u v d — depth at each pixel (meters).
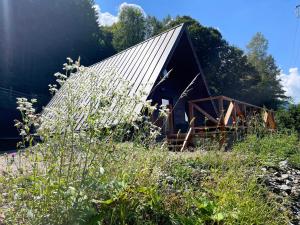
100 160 2.19
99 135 2.24
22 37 25.81
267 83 38.16
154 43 10.98
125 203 2.27
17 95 20.23
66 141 2.13
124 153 2.46
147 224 2.35
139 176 2.55
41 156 2.14
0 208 2.12
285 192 3.83
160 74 9.12
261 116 9.69
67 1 29.64
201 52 34.41
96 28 34.22
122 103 2.40
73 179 2.05
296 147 7.02
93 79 2.38
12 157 2.44
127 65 11.05
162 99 12.38
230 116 9.28
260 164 5.04
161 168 3.26
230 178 3.43
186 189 3.07
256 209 2.86
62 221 1.92
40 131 2.20
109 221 2.20
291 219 3.08
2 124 18.20
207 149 5.32
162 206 2.57
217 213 2.61
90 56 31.67
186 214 2.64
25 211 1.99
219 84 34.12
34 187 2.01
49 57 27.58
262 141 6.91
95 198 2.15
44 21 27.38
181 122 12.86
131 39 43.19
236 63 36.19
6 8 25.02
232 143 6.93
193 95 12.88
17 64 25.36
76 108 2.22
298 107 15.68
